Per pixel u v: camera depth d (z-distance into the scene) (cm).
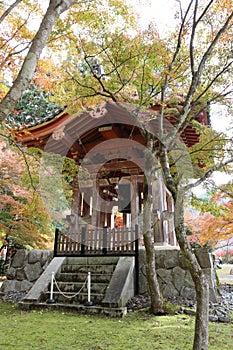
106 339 254
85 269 493
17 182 656
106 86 412
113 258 503
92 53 397
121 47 382
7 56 391
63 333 274
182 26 364
